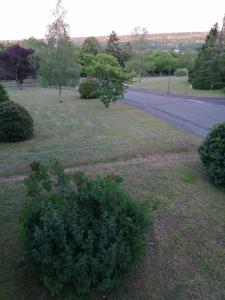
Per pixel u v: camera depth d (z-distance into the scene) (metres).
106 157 9.70
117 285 4.26
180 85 39.00
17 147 10.89
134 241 4.22
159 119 16.61
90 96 25.92
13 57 39.75
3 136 11.48
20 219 4.36
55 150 10.38
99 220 4.11
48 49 23.66
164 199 7.05
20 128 11.52
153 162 9.46
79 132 13.25
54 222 3.85
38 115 17.73
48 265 3.87
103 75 20.73
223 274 4.94
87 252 3.87
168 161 9.61
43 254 3.84
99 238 3.96
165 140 11.88
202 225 6.19
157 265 4.99
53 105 22.28
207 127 14.82
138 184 7.73
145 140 11.82
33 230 4.10
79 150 10.37
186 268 5.01
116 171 8.53
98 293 4.27
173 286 4.63
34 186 4.83
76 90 35.28
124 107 21.20
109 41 65.25
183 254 5.32
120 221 4.25
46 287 4.11
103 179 4.79
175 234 5.81
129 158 9.78
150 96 28.75
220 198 7.36
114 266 4.06
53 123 15.30
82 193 4.42
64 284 3.95
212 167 7.86
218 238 5.84
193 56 64.44
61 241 3.84
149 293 4.48
